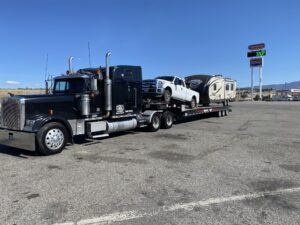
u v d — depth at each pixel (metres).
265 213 4.95
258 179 6.74
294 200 5.50
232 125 17.20
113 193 5.85
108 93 11.47
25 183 6.48
